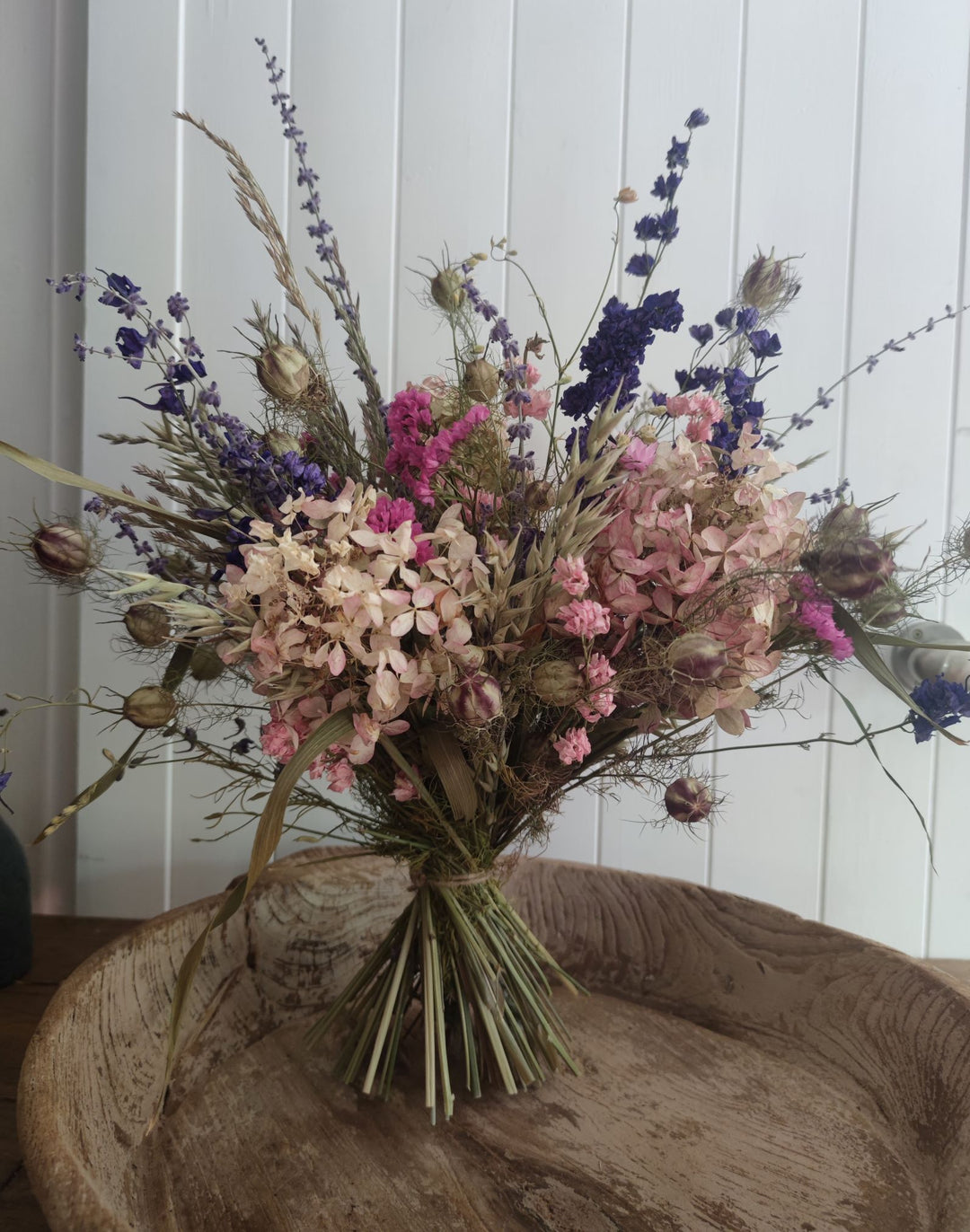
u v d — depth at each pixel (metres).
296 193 1.05
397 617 0.55
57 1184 0.50
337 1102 0.74
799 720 1.12
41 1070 0.60
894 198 1.06
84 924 1.09
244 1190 0.65
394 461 0.66
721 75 1.05
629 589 0.59
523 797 0.67
